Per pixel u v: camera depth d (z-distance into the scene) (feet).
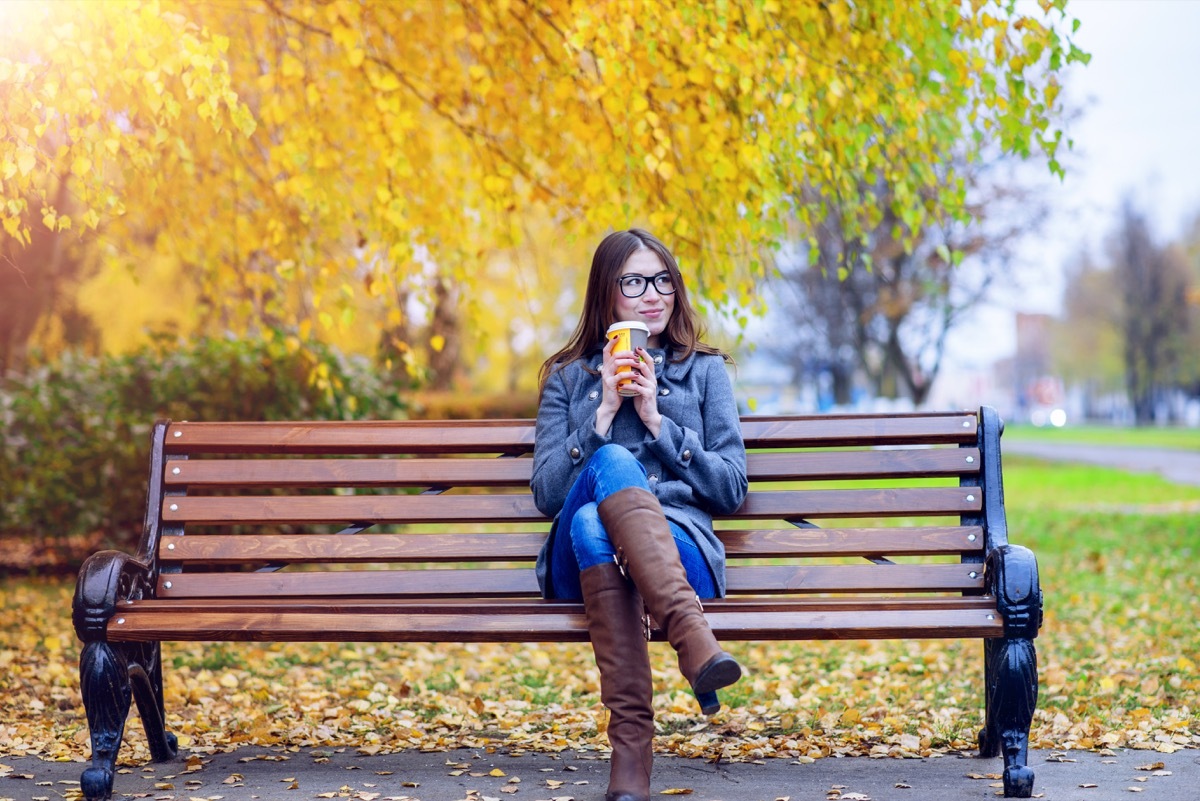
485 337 20.57
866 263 17.94
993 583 9.50
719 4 14.90
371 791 9.77
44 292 42.27
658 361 10.59
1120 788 9.61
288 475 11.01
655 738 12.18
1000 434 10.69
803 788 9.75
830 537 10.57
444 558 10.81
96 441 26.48
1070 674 16.21
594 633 9.09
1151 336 195.52
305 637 9.31
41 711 14.03
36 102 12.12
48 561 29.55
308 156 17.81
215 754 11.44
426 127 21.02
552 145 18.76
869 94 16.69
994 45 16.19
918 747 11.34
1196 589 25.21
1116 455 101.09
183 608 9.58
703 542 9.68
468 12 17.51
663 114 16.55
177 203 20.33
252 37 19.70
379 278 18.30
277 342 21.11
